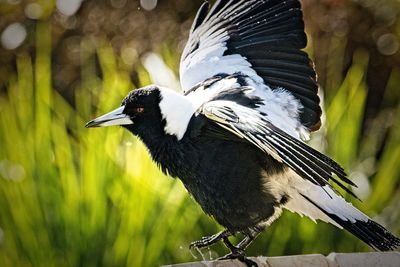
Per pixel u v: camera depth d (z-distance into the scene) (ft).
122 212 37.29
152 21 57.00
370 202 40.52
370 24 55.83
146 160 37.50
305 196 28.63
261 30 30.89
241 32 31.01
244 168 28.60
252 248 37.91
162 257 37.35
